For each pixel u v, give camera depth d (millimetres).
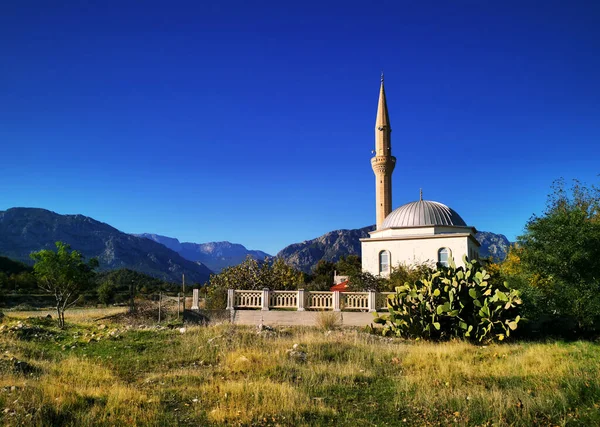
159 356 14273
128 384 10875
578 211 18562
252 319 22453
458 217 42219
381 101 65188
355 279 29438
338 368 12273
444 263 37125
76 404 8531
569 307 17609
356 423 8297
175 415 8398
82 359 13508
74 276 21906
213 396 9516
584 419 8289
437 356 13703
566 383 10242
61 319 21781
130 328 19266
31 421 7469
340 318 21641
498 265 34094
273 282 29922
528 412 8531
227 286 28891
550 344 15828
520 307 17344
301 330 19469
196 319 22859
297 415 8414
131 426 7648
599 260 17375
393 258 38500
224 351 14523
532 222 18969
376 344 16062
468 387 10305
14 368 10859
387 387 10680
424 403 9320
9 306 44344
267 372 11641
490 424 8195
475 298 17188
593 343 15727
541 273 18828
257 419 8211
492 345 16219
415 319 18047
